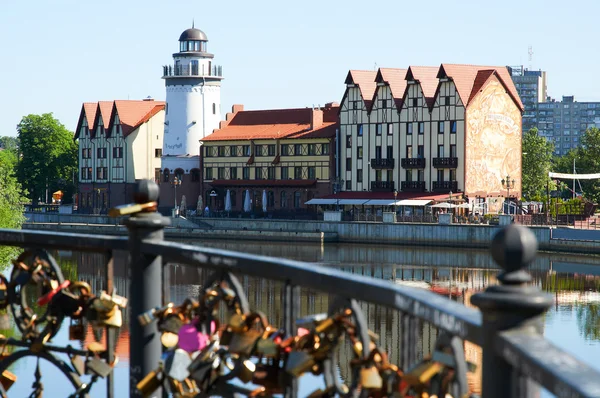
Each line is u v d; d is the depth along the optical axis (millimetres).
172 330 8312
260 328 7801
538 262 142250
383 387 6234
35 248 10086
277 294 88188
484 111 176250
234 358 7613
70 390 30344
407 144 183125
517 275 5160
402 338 6082
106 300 9172
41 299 9711
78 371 9570
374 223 177500
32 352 9914
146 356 8891
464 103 173625
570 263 141000
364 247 173125
